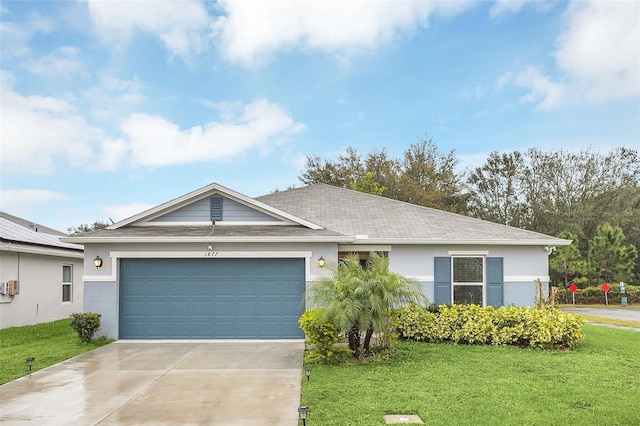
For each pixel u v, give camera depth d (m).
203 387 9.02
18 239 17.28
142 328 14.17
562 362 10.84
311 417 7.11
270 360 11.36
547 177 43.47
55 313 20.20
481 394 8.23
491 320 13.19
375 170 43.41
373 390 8.50
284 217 15.41
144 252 14.19
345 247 15.66
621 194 42.22
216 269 14.31
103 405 7.96
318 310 11.48
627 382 9.05
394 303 11.20
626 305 34.00
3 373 10.15
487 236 15.76
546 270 15.81
